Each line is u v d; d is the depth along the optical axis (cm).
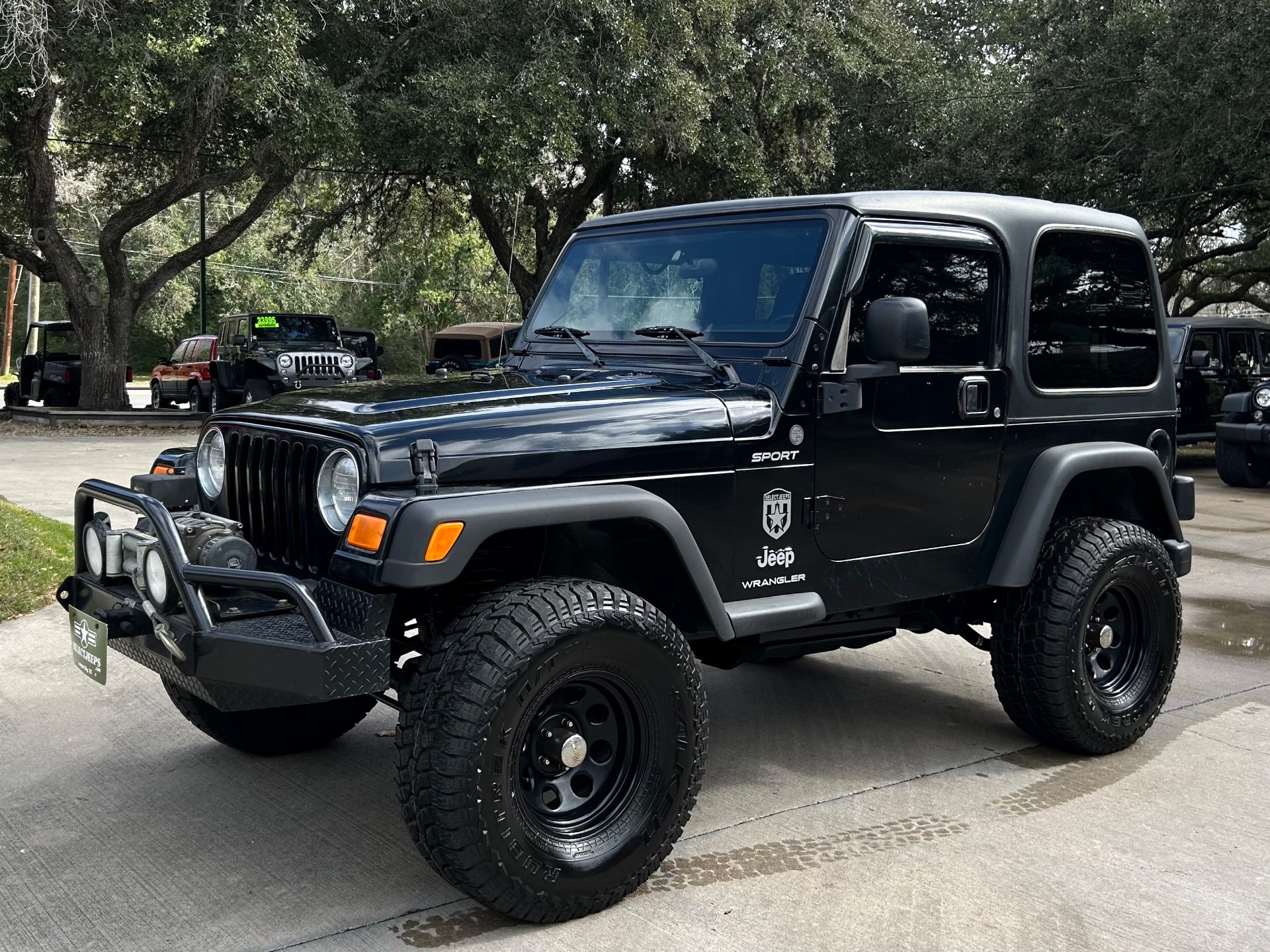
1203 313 3812
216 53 1575
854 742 457
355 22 1814
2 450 1534
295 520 331
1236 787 410
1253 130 1577
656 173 2166
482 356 2348
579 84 1773
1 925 306
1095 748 433
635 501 315
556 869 299
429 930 303
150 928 304
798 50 1992
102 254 2061
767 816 381
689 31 1792
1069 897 324
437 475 299
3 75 1531
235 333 2116
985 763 434
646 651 311
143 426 1991
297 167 1797
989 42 2375
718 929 304
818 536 367
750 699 518
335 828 370
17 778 411
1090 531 429
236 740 422
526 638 291
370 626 291
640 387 356
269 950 293
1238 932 305
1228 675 557
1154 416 466
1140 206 1819
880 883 331
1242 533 988
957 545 404
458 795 284
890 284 378
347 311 5469
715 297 386
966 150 2000
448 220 2600
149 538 324
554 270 448
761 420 351
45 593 656
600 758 321
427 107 1720
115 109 1644
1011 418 411
